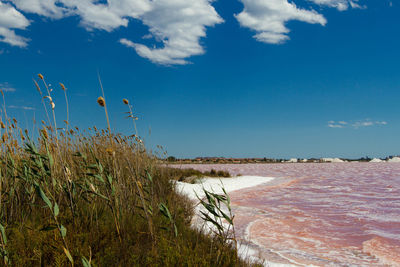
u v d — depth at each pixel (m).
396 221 7.32
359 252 5.05
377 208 8.98
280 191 13.68
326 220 7.48
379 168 35.53
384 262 4.57
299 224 7.06
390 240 5.74
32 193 3.76
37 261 2.75
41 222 3.53
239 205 9.81
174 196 6.17
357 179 19.23
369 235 6.11
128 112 3.42
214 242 3.67
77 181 3.97
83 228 3.46
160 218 4.22
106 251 2.90
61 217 3.53
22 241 2.97
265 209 9.02
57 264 2.55
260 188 15.12
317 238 5.86
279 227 6.76
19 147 4.08
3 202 3.44
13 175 3.63
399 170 29.94
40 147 4.15
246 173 27.95
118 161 4.18
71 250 2.78
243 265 3.31
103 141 5.36
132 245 3.29
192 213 5.89
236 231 6.34
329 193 12.55
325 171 29.25
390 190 13.14
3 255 2.38
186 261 2.87
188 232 4.12
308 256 4.79
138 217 4.07
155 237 3.30
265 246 5.29
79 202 4.05
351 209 8.88
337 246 5.38
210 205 2.89
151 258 2.87
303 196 11.85
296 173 26.75
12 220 3.54
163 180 7.03
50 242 2.93
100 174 3.28
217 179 18.47
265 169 36.16
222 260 3.18
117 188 3.87
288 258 4.66
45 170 3.17
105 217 3.90
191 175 18.25
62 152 4.18
